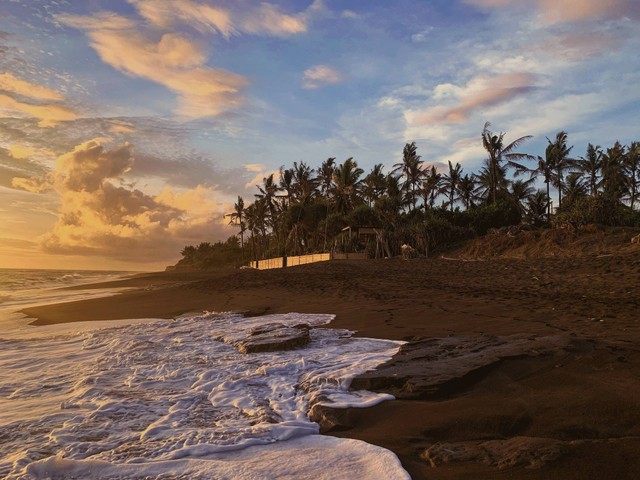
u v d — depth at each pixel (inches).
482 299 467.8
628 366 195.0
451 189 1935.3
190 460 146.9
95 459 149.0
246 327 434.6
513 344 247.0
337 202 1989.4
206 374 263.7
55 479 137.2
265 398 217.0
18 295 1180.5
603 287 486.0
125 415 197.6
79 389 245.6
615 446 132.0
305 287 760.3
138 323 520.1
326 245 1771.7
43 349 381.7
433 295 537.0
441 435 159.0
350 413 183.2
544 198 1758.1
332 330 374.0
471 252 1167.0
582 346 225.5
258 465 141.2
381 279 785.6
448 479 125.3
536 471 123.7
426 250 1296.8
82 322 558.9
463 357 232.1
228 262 4023.1
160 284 1665.8
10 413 206.7
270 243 2827.3
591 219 1032.8
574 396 172.4
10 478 137.6
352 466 137.9
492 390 192.4
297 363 269.4
